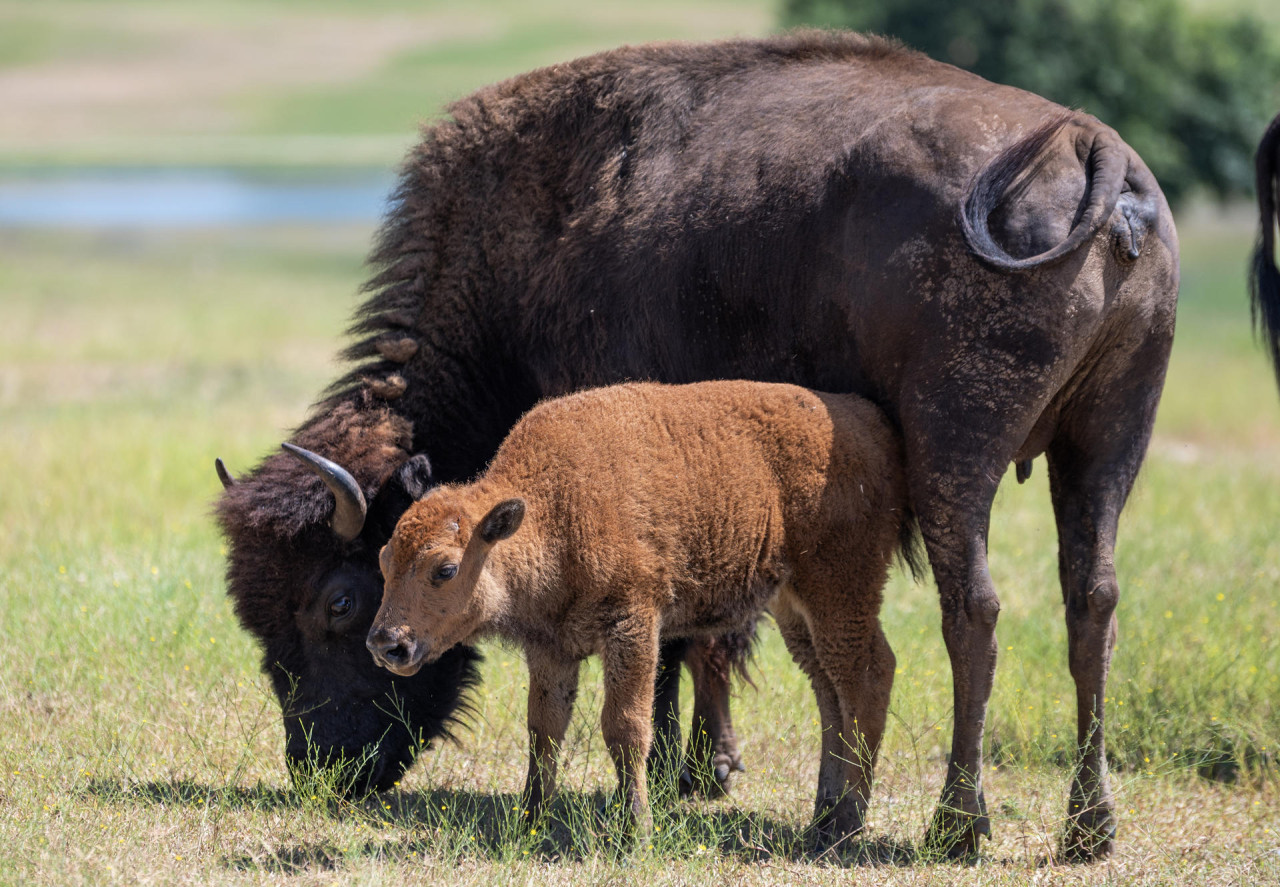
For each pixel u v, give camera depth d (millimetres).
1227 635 28594
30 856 18750
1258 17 112625
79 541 33344
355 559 22047
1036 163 20359
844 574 20719
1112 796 20766
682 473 20125
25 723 23766
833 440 20484
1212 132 102250
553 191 23906
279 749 23812
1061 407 21031
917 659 27312
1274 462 49094
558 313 23656
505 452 20375
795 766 24688
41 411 50625
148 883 18250
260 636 22250
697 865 19641
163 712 24734
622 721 19844
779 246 22000
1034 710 25312
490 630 19781
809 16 103125
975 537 20312
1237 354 73938
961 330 20219
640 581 19797
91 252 118375
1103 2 100625
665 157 23266
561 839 20938
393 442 22828
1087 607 20797
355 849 19641
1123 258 20062
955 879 19562
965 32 99438
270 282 100500
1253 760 24422
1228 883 19500
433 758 24625
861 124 21750
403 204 24906
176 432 45281
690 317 22859
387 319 24156
